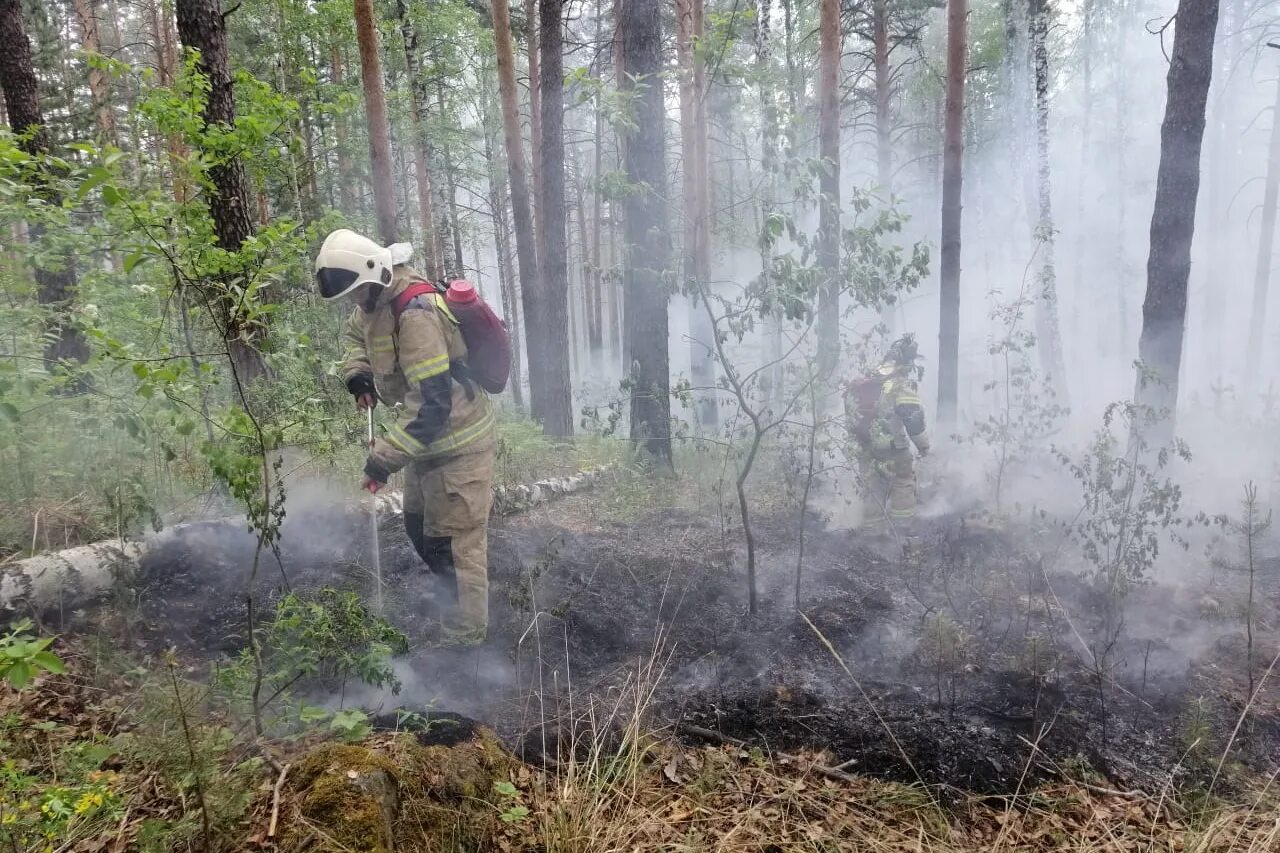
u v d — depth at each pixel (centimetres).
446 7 1366
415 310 304
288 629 276
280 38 1079
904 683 345
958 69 827
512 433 739
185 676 294
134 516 359
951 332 845
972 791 283
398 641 284
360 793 205
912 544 518
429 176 1578
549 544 397
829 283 398
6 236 461
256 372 509
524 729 290
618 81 995
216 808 197
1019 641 381
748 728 309
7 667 158
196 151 426
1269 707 340
